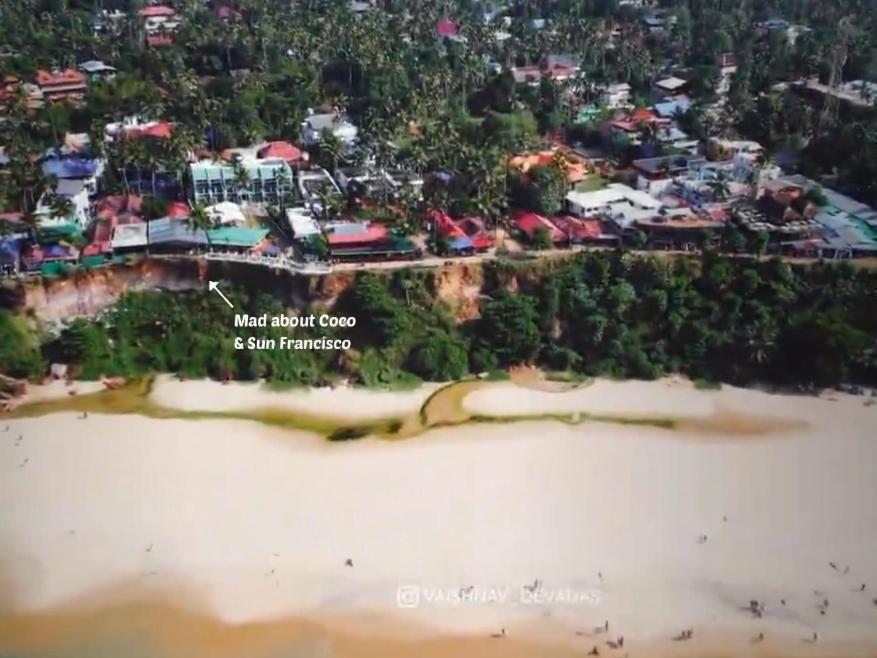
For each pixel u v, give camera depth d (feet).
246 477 198.80
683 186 278.46
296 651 162.20
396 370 232.94
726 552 182.19
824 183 288.30
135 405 221.46
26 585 173.37
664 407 222.48
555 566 178.29
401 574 176.24
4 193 261.24
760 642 165.07
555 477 199.72
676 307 240.53
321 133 305.53
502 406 221.87
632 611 169.99
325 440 210.38
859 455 208.03
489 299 243.60
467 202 259.80
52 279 238.07
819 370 227.81
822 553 182.19
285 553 180.14
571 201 268.62
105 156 286.87
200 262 244.22
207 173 276.21
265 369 231.09
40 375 230.07
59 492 193.88
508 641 164.25
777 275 243.19
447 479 198.70
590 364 235.20
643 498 194.59
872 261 246.06
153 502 191.83
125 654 161.38
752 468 203.00
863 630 167.12
